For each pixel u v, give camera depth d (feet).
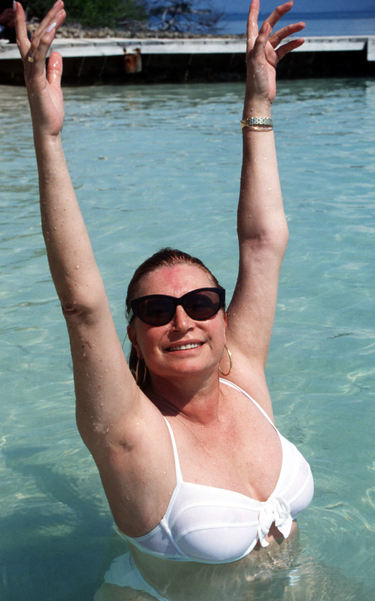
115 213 19.04
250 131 7.17
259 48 6.98
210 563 5.73
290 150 27.40
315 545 6.64
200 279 5.93
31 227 18.01
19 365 11.05
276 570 6.10
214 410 6.08
